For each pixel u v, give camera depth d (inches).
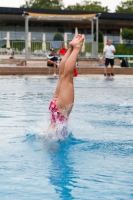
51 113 222.7
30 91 529.7
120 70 1018.1
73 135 231.3
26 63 1148.5
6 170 162.2
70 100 220.7
